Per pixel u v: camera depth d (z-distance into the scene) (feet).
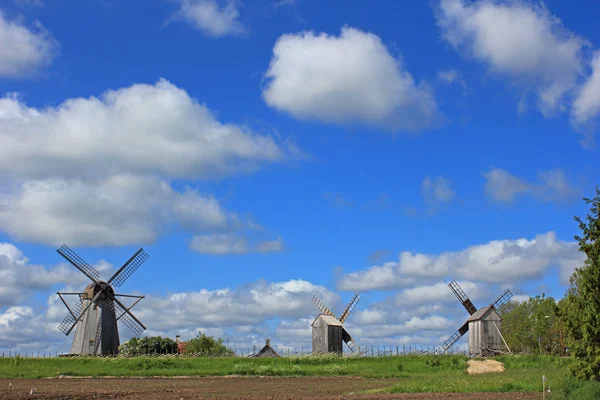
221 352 333.83
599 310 110.63
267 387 160.97
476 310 328.90
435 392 134.92
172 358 248.32
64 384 165.58
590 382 107.86
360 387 159.84
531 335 325.42
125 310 301.22
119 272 310.24
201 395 132.26
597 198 116.06
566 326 115.75
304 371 221.05
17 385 159.84
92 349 282.56
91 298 289.53
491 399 114.11
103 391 140.36
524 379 152.35
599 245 113.50
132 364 230.68
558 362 229.66
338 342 313.73
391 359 260.21
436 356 262.47
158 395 131.34
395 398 120.37
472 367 229.25
